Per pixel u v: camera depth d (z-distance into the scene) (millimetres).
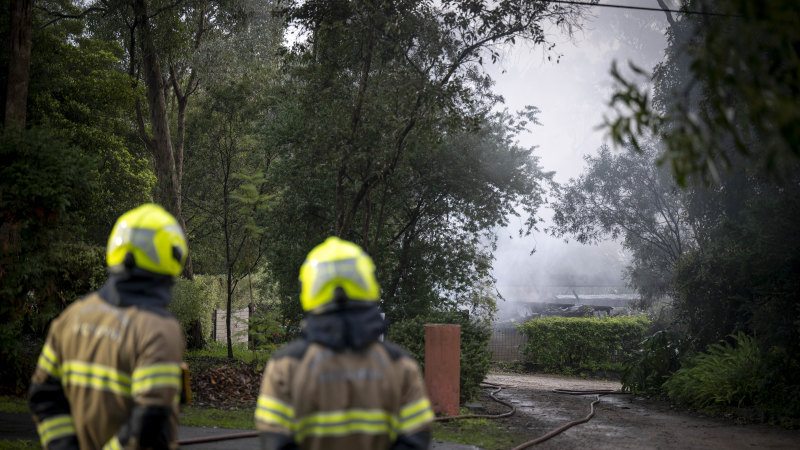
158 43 21516
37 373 2861
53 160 9688
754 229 12852
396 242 17703
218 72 23609
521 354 23875
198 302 17250
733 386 12734
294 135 15844
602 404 13906
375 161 13430
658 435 9961
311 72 14617
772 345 12617
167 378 2645
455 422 9859
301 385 2414
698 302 15359
